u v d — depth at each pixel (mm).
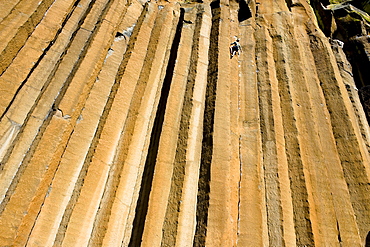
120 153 6859
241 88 8852
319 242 6285
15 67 7777
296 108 8688
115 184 6305
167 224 5844
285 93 8930
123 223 5992
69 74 8039
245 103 8461
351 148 8008
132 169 6691
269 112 8250
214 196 6074
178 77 8430
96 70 8250
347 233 6641
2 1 9312
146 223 5711
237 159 7125
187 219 5883
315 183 7199
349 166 7746
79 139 6832
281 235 6191
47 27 9172
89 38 9023
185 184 6297
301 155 7512
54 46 8672
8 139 6633
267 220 6461
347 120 8570
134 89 8250
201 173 6555
